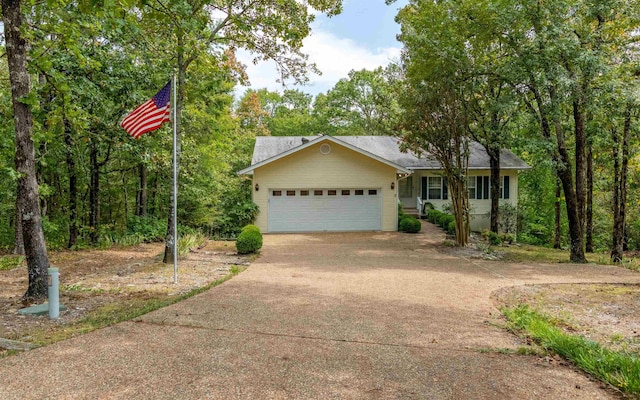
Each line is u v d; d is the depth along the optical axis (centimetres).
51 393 329
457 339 488
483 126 1488
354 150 1802
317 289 763
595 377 380
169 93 850
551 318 614
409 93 1399
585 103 1158
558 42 1083
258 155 2066
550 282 894
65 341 452
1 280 829
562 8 1098
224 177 2067
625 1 1095
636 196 1916
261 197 1828
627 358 411
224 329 507
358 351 437
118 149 1326
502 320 582
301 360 407
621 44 1155
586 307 689
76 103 1019
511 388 353
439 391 344
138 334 480
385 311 613
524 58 1170
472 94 1403
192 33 943
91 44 1027
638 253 1862
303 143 1838
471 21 1272
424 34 1337
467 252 1318
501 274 977
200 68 1167
